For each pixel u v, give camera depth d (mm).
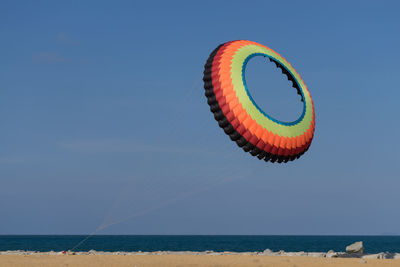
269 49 27594
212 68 25141
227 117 23922
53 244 134625
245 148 24125
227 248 100250
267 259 27422
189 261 26125
